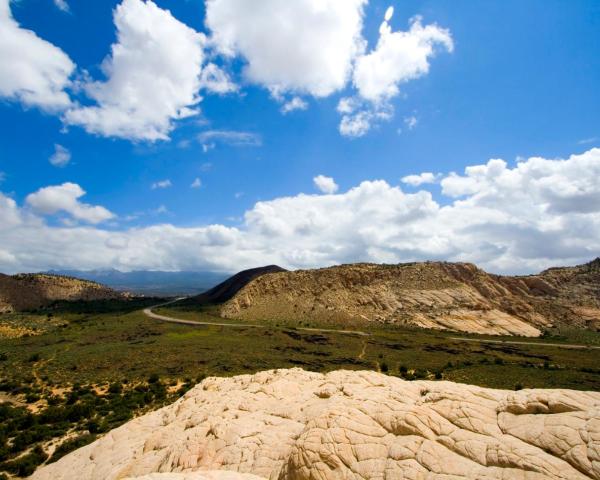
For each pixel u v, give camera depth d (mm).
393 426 13711
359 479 11992
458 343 103188
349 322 141500
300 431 17531
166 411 29031
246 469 15492
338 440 13445
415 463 11836
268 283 181125
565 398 12672
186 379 58688
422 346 97625
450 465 11453
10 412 43688
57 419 41875
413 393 17312
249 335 109688
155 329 116938
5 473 29547
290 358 78125
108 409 45062
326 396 21312
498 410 13641
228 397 25125
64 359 72812
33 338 100938
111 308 180000
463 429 12984
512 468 10766
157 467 18594
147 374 61625
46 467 25719
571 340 119250
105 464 21984
